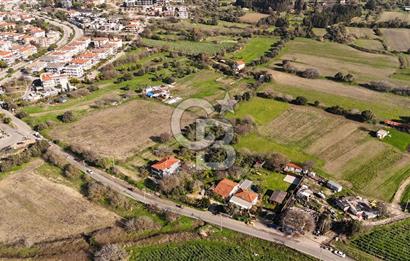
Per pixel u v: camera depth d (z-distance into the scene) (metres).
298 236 104.38
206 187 123.88
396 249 100.50
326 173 132.75
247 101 187.25
